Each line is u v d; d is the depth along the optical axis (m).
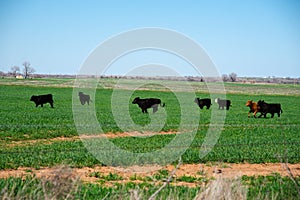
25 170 16.08
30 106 50.81
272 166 18.70
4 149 20.80
